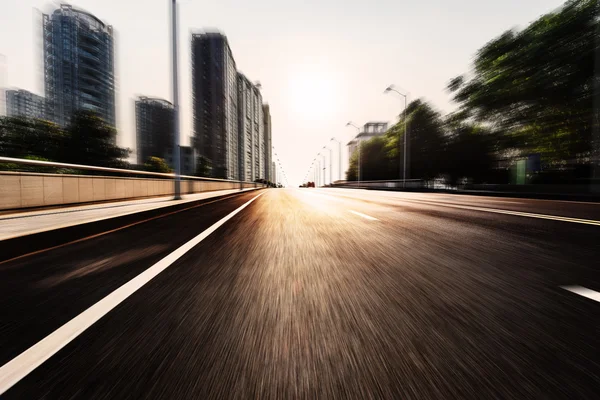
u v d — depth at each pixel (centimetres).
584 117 1836
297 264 288
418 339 148
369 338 149
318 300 199
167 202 912
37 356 133
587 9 1733
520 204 995
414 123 4653
